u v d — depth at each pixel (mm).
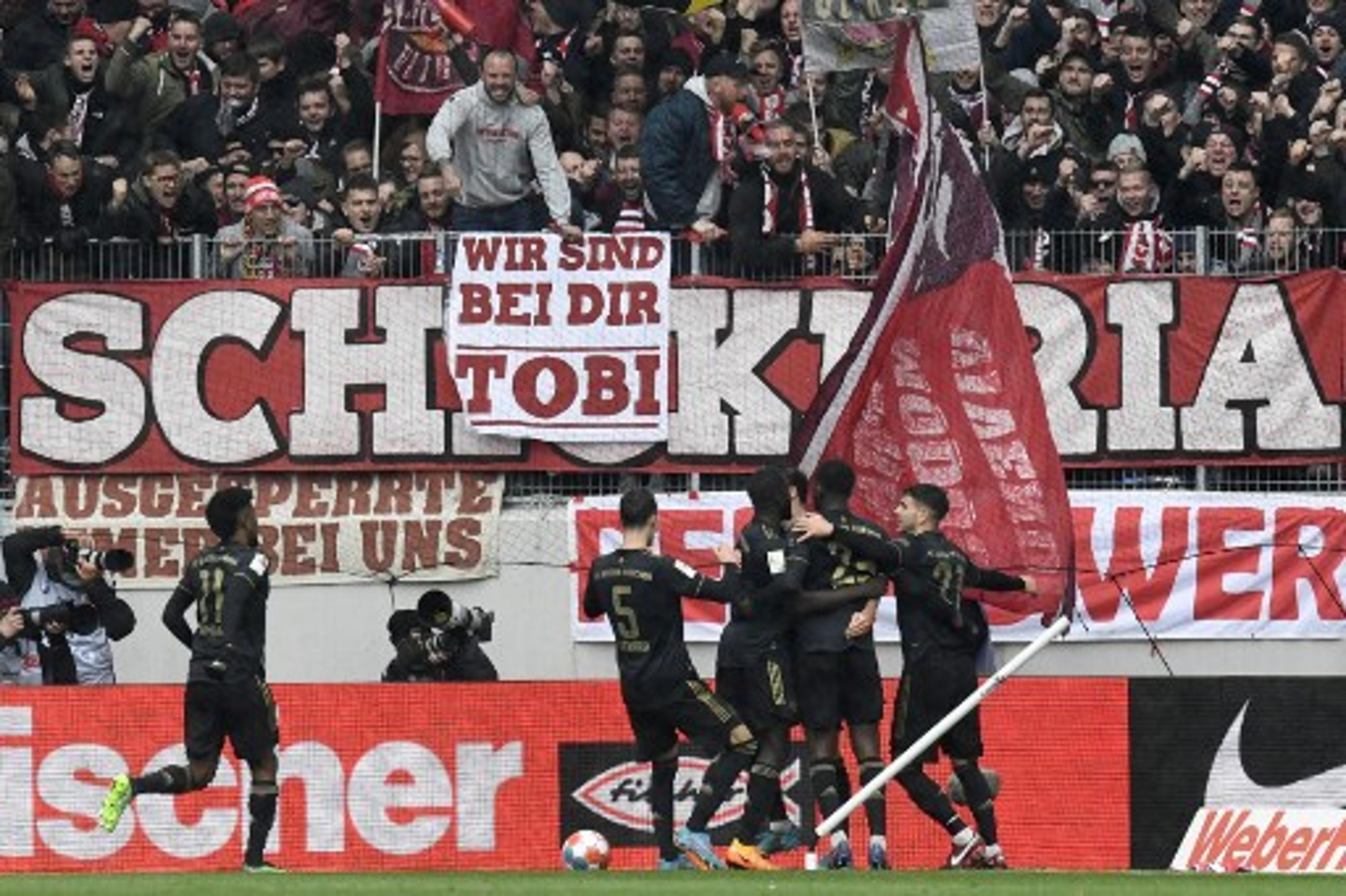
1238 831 57188
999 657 65000
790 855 58656
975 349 59125
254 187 65750
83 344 65688
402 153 69375
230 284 65688
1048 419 60688
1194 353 65625
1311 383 65625
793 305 65625
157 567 65625
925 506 54688
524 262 65625
